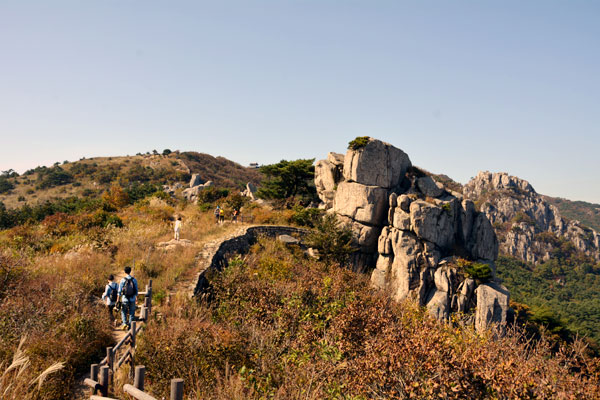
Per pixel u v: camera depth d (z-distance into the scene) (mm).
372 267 29453
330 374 6438
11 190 88125
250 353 7730
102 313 9836
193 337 7684
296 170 38531
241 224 27469
